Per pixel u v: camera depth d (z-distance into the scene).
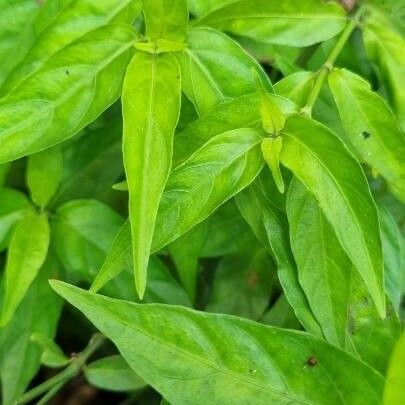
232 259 0.41
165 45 0.36
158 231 0.33
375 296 0.33
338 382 0.33
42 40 0.37
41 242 0.40
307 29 0.39
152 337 0.32
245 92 0.36
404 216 0.42
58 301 0.41
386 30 0.39
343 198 0.33
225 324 0.33
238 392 0.33
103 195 0.43
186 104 0.39
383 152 0.36
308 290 0.35
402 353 0.30
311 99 0.36
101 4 0.38
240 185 0.34
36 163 0.41
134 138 0.33
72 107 0.35
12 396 0.41
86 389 0.52
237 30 0.38
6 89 0.37
